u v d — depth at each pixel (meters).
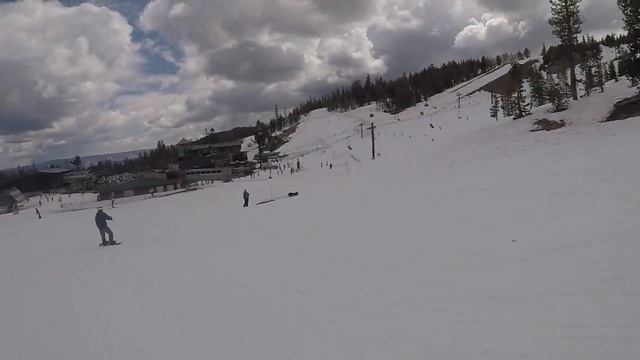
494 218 11.97
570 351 4.46
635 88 29.58
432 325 5.57
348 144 95.19
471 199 15.98
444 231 11.46
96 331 6.86
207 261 11.89
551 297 5.94
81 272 12.30
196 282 9.49
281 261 10.73
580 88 62.00
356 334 5.60
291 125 175.50
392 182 28.64
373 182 31.88
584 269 6.81
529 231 9.87
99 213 18.03
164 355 5.63
